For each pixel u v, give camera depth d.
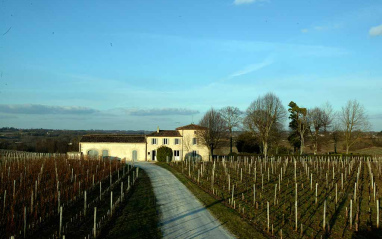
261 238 12.67
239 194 21.00
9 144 73.69
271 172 31.39
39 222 13.35
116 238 12.34
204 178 28.52
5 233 11.60
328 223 13.52
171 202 19.34
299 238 12.74
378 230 13.82
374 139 76.88
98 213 15.85
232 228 13.94
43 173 25.77
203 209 17.50
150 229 13.73
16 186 20.27
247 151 62.59
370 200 19.09
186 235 13.02
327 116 59.25
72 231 12.79
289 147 73.00
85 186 21.28
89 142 56.75
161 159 51.97
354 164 39.62
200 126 57.16
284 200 19.03
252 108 55.72
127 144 57.28
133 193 22.03
